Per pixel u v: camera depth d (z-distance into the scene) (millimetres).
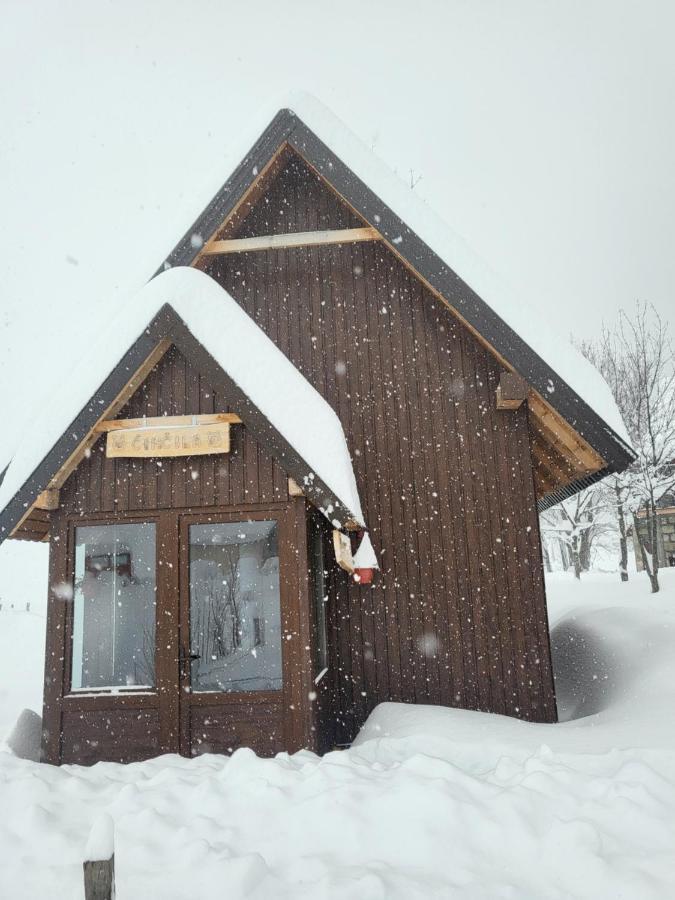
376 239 9195
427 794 3814
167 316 6918
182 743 6680
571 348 8391
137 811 4109
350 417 9070
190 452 7137
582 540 26641
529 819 3654
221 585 7012
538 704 8055
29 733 7332
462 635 8320
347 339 9344
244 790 4250
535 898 3088
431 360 9125
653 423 17781
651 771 4039
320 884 3150
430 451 8844
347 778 4242
